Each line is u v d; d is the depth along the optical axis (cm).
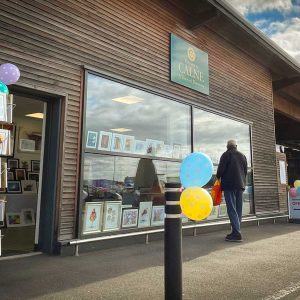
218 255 534
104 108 611
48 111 549
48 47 529
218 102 908
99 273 418
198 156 334
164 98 745
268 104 1145
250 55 1057
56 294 340
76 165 552
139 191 666
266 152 1098
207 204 318
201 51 859
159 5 756
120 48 650
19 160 867
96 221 577
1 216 414
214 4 781
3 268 431
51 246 514
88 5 598
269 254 545
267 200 1062
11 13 489
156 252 546
